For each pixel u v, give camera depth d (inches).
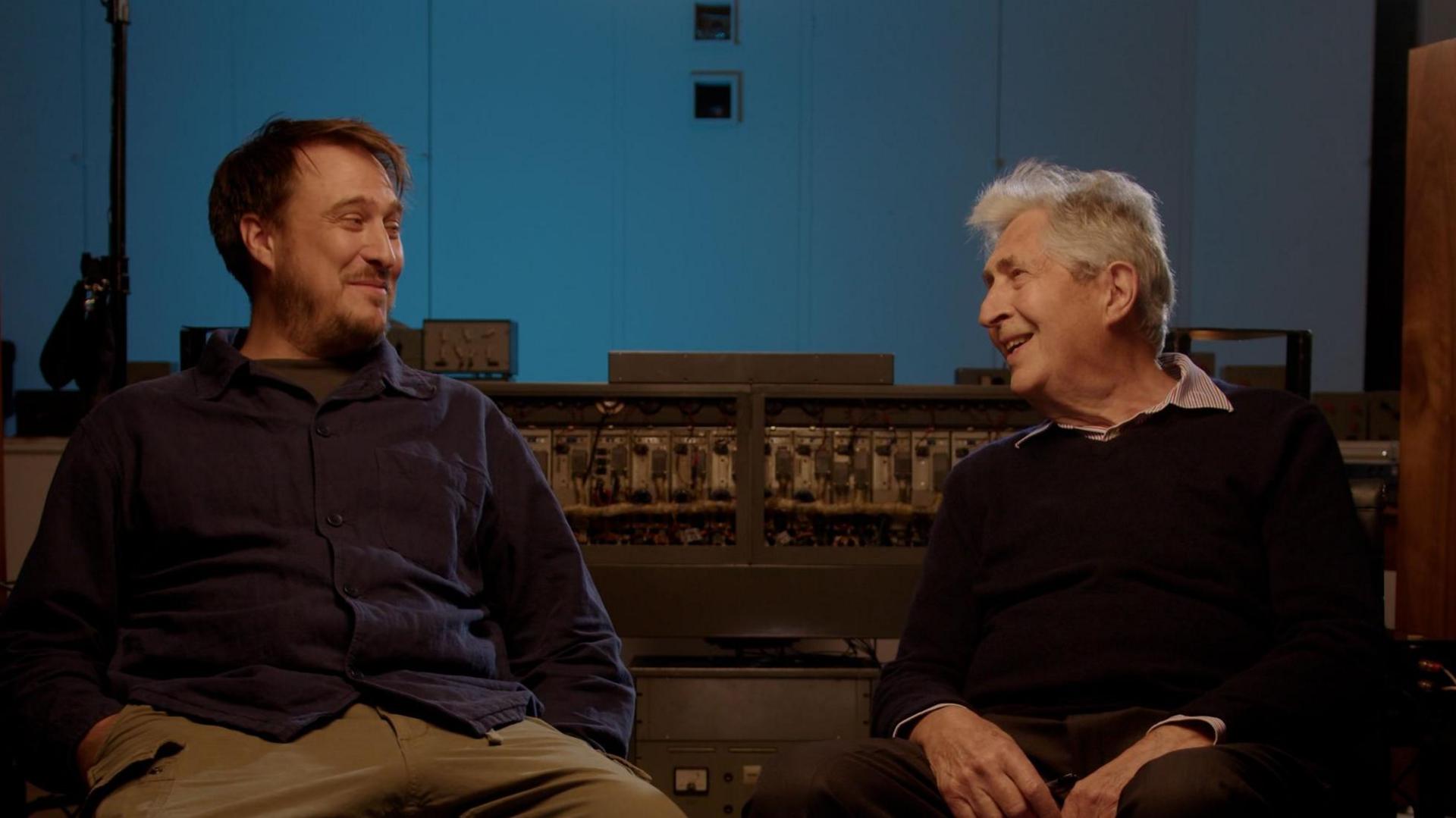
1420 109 94.5
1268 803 47.2
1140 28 240.8
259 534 54.1
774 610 93.7
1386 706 66.6
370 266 59.9
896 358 241.8
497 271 239.0
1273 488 56.7
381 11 236.2
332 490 55.4
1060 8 241.3
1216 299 240.1
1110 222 60.4
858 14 240.4
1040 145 241.8
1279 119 234.8
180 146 233.5
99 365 108.1
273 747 49.5
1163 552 56.6
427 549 56.3
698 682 91.2
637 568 93.7
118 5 108.3
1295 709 50.6
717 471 99.0
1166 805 44.8
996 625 60.2
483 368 139.9
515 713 53.9
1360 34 226.1
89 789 48.2
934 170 241.4
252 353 61.2
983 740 52.3
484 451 61.2
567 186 239.1
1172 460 58.3
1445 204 92.4
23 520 134.3
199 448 55.3
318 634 52.7
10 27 230.4
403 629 53.6
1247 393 60.1
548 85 238.4
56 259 231.6
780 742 91.0
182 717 50.0
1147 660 55.3
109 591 54.9
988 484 63.5
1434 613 93.0
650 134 239.6
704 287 240.8
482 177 238.4
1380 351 229.6
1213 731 49.9
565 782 51.0
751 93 240.1
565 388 95.5
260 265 60.8
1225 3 238.5
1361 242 228.2
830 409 100.0
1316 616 53.6
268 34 234.5
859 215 241.4
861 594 94.0
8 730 51.9
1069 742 55.2
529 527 61.9
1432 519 93.4
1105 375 60.9
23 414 160.7
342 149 60.2
